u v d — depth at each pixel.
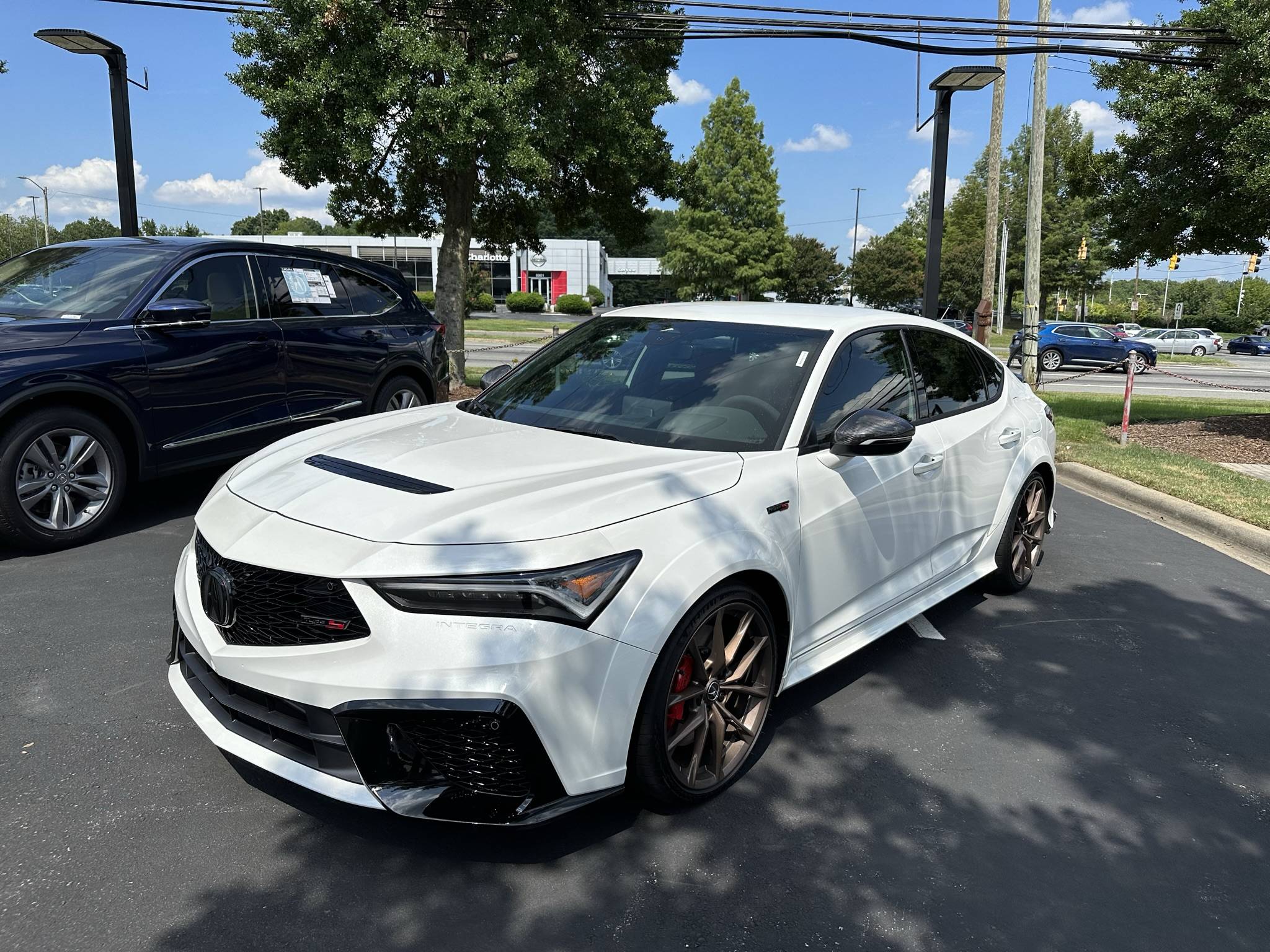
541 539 2.44
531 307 69.75
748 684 3.04
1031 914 2.45
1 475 4.73
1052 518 5.35
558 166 13.09
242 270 6.08
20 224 71.12
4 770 2.90
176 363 5.46
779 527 3.03
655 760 2.63
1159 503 7.35
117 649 3.81
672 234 54.38
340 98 10.18
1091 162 11.95
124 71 10.19
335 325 6.60
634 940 2.27
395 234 14.32
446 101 9.74
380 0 10.16
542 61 10.62
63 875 2.42
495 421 3.61
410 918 2.31
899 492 3.74
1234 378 28.55
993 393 4.80
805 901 2.45
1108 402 15.88
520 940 2.25
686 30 12.15
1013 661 4.18
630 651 2.48
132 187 10.52
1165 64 11.01
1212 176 10.69
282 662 2.42
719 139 52.19
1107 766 3.28
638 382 3.68
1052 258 58.69
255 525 2.68
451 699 2.27
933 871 2.61
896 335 4.09
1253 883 2.63
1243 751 3.43
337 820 2.72
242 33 10.35
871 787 3.05
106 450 5.18
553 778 2.38
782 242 53.03
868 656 4.20
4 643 3.85
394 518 2.56
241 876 2.45
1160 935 2.39
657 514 2.68
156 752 3.05
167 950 2.16
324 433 3.60
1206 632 4.64
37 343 4.90
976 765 3.24
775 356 3.60
